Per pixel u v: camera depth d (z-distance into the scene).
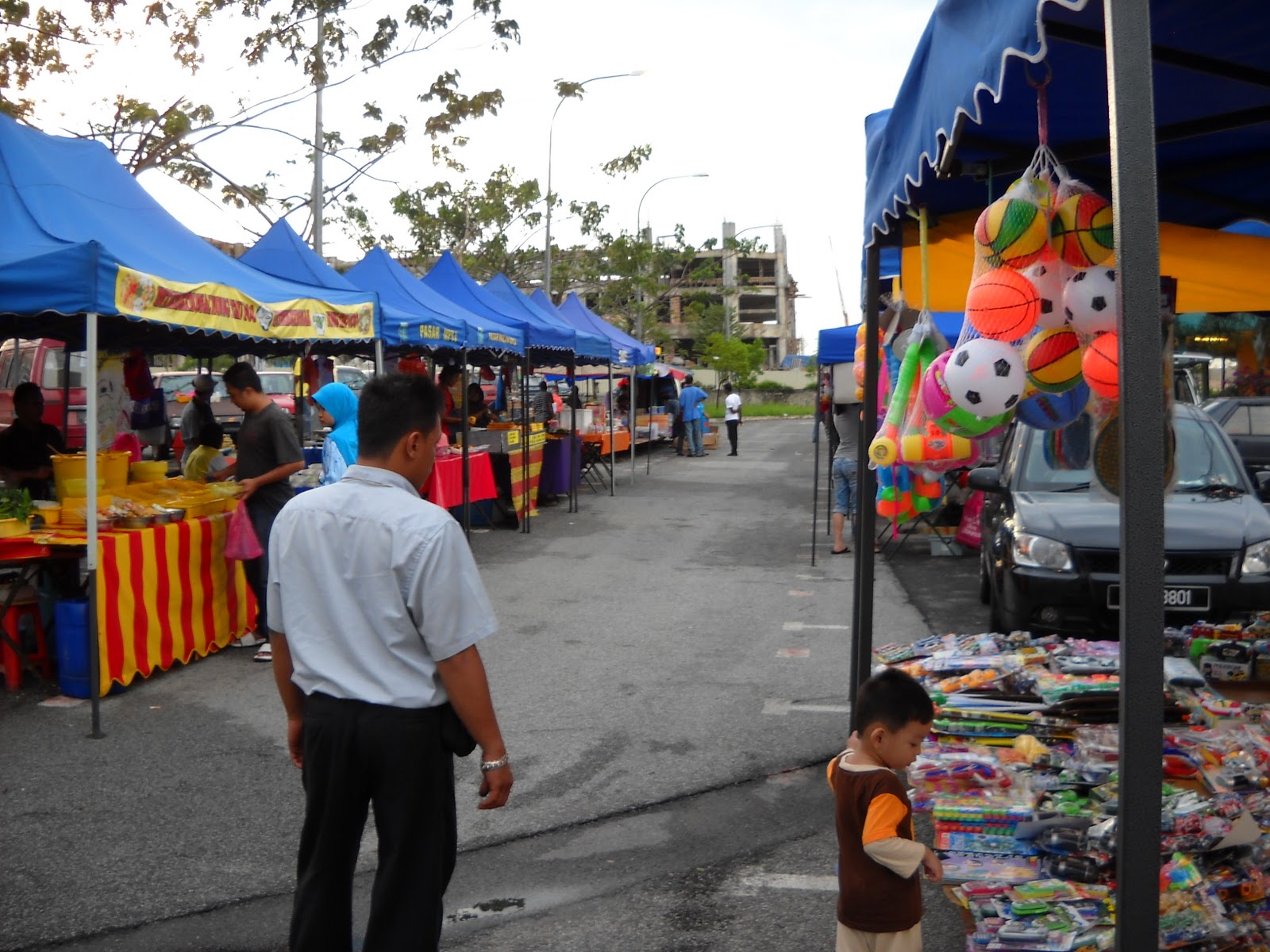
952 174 4.36
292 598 3.03
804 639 8.50
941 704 4.48
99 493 7.40
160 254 7.44
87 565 6.53
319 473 10.05
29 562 6.82
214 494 8.20
